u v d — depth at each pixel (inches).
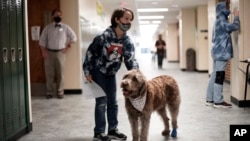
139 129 120.6
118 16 125.5
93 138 140.3
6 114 130.0
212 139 135.9
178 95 137.7
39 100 243.1
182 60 523.5
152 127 157.3
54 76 255.6
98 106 135.2
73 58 271.1
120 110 199.8
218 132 146.3
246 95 202.7
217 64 200.1
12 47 137.6
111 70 133.3
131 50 131.5
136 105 112.9
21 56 147.6
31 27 267.6
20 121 144.2
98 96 133.0
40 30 267.7
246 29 200.8
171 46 842.2
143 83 110.9
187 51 513.3
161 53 578.6
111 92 138.0
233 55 215.0
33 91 269.6
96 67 131.5
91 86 133.0
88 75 131.3
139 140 119.6
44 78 269.1
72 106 215.2
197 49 492.4
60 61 248.7
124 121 170.7
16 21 142.4
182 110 195.5
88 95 133.2
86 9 312.3
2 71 127.1
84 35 296.7
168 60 842.8
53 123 169.5
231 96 220.5
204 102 221.6
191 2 457.4
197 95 252.7
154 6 504.7
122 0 426.0
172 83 135.9
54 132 151.9
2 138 126.0
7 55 132.3
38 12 267.7
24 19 150.8
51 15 265.3
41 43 246.8
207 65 480.1
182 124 161.8
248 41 201.2
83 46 288.7
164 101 130.3
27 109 151.9
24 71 150.5
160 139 136.6
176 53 839.7
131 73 110.5
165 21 816.9
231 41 203.5
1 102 125.4
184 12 525.7
